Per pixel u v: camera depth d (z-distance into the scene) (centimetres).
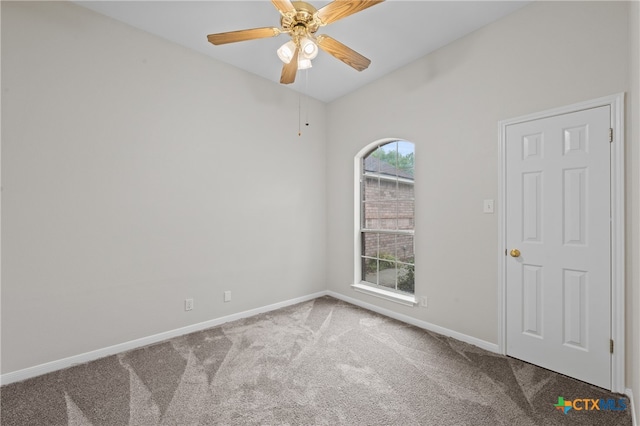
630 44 172
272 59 300
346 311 339
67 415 167
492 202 241
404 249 324
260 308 334
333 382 197
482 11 227
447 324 272
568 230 203
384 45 272
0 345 195
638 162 144
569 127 202
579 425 157
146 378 203
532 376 203
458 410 170
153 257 260
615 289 183
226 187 307
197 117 286
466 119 257
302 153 379
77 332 223
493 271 241
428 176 287
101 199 233
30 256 204
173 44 271
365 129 352
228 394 185
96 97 230
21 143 201
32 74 204
